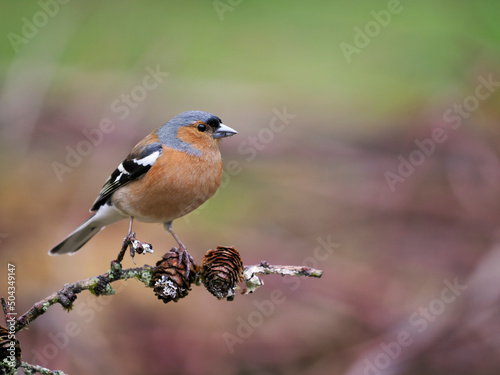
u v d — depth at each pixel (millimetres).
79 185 12133
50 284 10109
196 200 7090
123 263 10773
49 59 14242
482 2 16969
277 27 18312
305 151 13898
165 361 9523
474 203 12250
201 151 7023
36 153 12680
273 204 12734
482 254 11297
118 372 9273
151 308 10219
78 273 10414
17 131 12992
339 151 13984
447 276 10891
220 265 5090
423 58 16031
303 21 18219
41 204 11648
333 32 17734
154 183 6797
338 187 13000
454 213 11953
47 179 12242
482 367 9781
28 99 13438
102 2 16906
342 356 9906
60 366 9109
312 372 9766
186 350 9727
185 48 16844
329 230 12047
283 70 16359
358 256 11375
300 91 15688
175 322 10094
